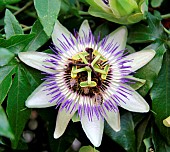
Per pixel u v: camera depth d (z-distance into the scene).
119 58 0.19
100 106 0.18
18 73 0.18
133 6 0.18
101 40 0.19
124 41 0.19
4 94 0.17
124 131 0.19
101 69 0.19
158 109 0.19
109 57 0.19
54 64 0.18
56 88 0.18
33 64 0.18
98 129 0.18
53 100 0.18
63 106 0.18
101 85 0.18
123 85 0.18
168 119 0.18
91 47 0.19
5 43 0.17
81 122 0.18
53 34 0.18
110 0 0.18
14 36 0.17
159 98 0.19
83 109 0.18
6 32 0.18
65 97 0.18
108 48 0.19
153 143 0.19
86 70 0.18
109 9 0.19
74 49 0.18
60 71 0.18
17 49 0.18
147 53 0.19
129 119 0.19
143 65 0.18
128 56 0.19
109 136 0.19
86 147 0.18
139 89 0.19
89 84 0.18
